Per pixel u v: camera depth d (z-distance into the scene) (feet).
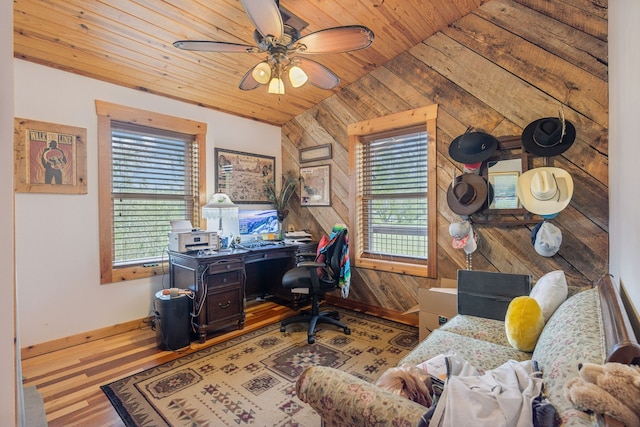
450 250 9.43
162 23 7.59
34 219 8.13
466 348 5.38
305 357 8.05
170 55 8.72
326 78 7.83
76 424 5.54
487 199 8.57
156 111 10.29
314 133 12.87
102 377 7.09
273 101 12.04
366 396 3.09
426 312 8.45
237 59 9.28
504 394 2.83
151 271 10.18
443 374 4.22
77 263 8.79
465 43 8.96
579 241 7.38
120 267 9.68
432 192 9.68
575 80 7.38
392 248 11.09
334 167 12.28
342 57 10.08
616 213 5.88
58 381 6.92
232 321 9.72
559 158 7.59
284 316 11.15
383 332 9.62
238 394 6.46
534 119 7.92
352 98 11.56
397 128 10.57
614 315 3.39
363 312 11.44
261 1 4.96
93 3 6.82
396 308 10.70
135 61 8.76
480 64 8.74
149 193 10.40
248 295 12.94
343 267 9.71
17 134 7.84
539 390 3.06
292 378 7.07
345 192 11.98
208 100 11.28
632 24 4.11
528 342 5.17
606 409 2.13
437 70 9.50
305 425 5.57
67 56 8.18
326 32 5.97
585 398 2.24
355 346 8.67
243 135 12.78
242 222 12.21
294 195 13.75
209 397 6.36
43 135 8.20
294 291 9.58
